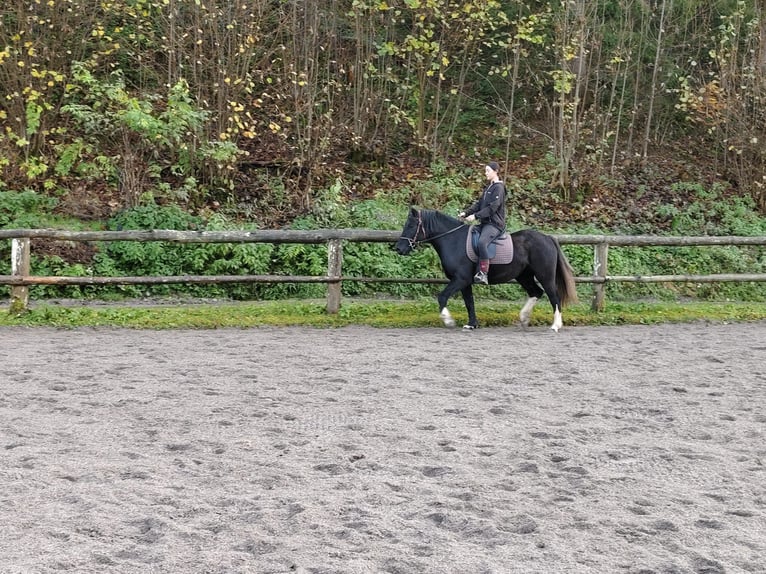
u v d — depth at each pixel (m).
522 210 18.28
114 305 13.90
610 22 21.23
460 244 12.05
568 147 18.95
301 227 16.53
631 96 21.91
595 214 18.45
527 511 4.79
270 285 15.32
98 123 16.30
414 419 6.83
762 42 20.06
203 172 17.39
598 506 4.89
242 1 17.42
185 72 18.09
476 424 6.71
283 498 4.94
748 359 9.79
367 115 19.28
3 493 4.96
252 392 7.69
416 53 18.72
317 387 7.95
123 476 5.33
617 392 7.95
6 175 16.44
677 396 7.82
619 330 12.24
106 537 4.34
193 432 6.37
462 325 12.38
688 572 4.02
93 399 7.32
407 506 4.84
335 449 5.95
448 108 20.11
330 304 12.70
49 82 16.03
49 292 14.38
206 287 15.09
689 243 13.68
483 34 19.20
